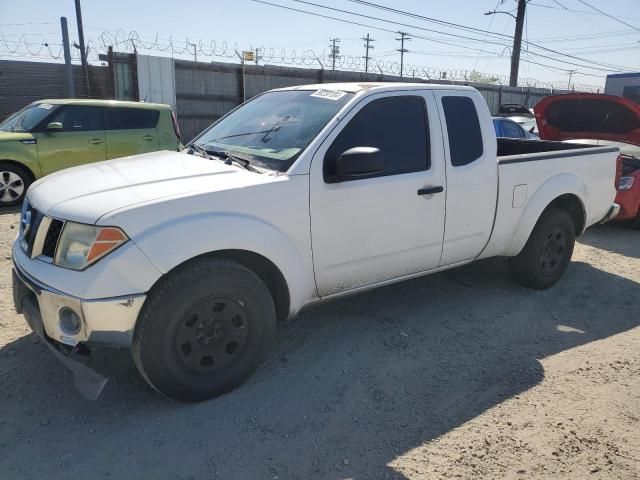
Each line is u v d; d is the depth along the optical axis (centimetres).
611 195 585
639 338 445
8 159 877
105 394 335
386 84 420
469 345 420
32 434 298
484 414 332
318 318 454
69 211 303
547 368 390
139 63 1466
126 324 296
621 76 4616
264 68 1714
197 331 319
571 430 318
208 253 322
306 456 290
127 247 291
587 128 825
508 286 544
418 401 344
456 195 432
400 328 442
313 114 394
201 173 346
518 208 482
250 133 409
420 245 420
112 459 282
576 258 665
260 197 334
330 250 371
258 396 340
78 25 1458
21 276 321
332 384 358
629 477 281
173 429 306
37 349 384
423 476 278
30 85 1446
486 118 457
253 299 333
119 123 980
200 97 1602
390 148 398
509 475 280
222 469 278
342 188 368
